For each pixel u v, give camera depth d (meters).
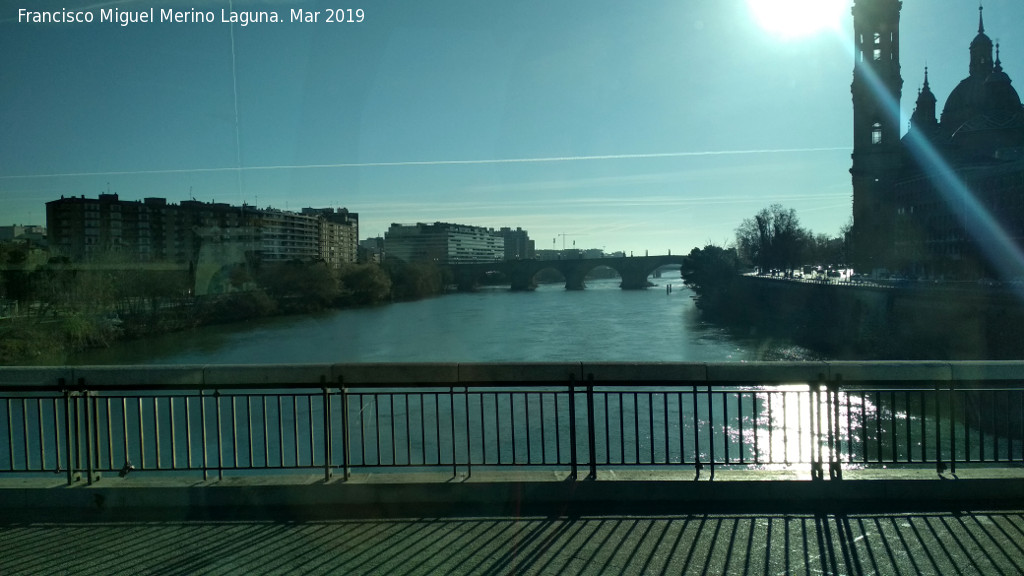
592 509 7.48
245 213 59.41
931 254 99.81
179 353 47.53
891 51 115.19
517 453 19.77
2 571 6.17
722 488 7.65
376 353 49.88
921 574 5.91
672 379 8.02
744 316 83.25
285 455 18.95
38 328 37.28
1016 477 7.63
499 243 136.88
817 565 6.09
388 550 6.48
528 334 62.41
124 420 8.19
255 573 6.04
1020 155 89.69
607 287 153.50
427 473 7.95
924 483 7.64
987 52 111.44
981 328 50.44
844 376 8.02
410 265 94.38
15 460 17.22
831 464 7.79
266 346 51.44
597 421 24.39
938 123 119.81
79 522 7.37
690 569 6.03
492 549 6.47
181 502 7.71
